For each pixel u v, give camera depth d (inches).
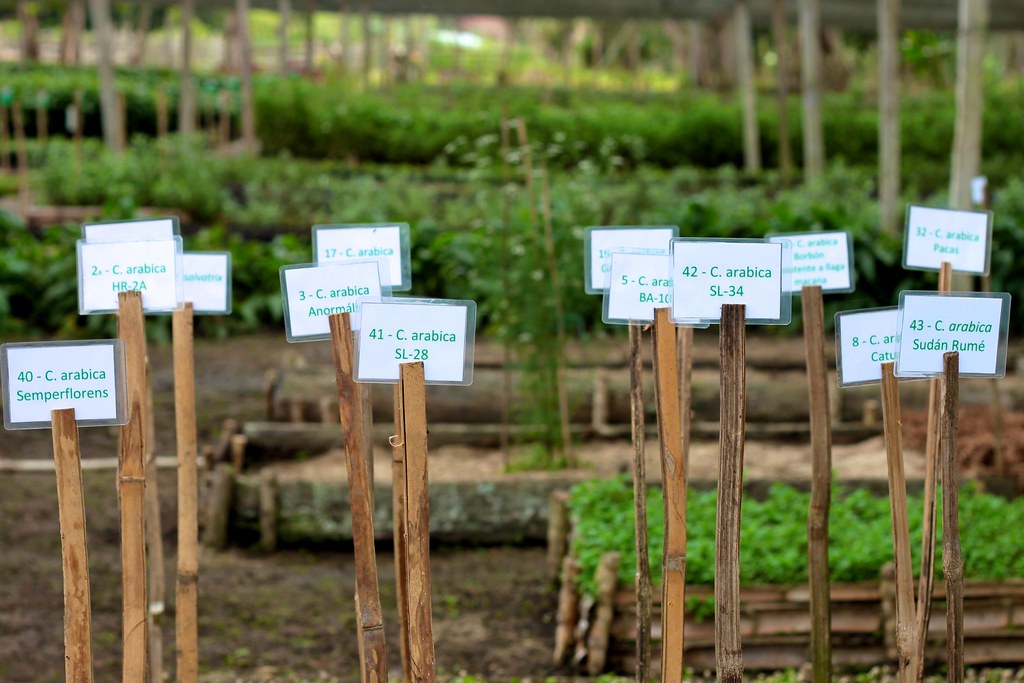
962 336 117.0
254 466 303.3
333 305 123.3
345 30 1179.9
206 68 1838.1
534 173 307.1
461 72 1792.6
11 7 1565.0
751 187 800.9
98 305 121.9
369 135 888.3
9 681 195.0
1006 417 296.4
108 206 543.2
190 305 144.6
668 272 122.6
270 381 340.2
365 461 121.9
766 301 115.3
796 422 331.0
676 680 119.3
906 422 304.7
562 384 297.3
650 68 2188.7
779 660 195.5
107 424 111.5
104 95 749.9
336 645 215.3
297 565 257.8
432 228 498.3
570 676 201.2
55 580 242.1
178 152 685.9
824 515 137.2
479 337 449.7
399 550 128.8
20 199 658.8
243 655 208.7
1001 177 863.7
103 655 208.4
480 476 289.3
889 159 528.7
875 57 1673.2
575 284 301.6
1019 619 196.7
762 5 1039.6
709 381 338.3
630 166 939.3
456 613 230.5
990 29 1093.8
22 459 331.3
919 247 146.1
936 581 195.9
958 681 116.5
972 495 237.1
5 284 460.1
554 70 1839.3
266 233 589.6
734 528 114.3
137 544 116.0
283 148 890.7
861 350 128.3
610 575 193.9
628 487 243.0
